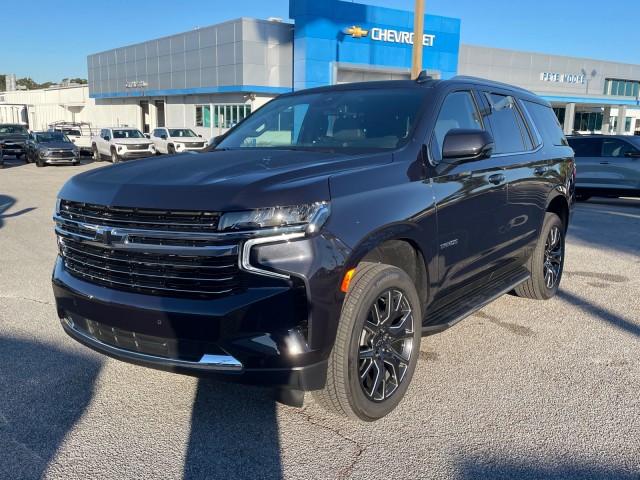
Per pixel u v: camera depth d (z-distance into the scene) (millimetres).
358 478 2863
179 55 36250
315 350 2893
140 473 2891
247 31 30719
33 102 59969
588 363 4277
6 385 3857
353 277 3137
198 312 2838
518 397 3717
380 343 3330
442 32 34250
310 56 30328
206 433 3271
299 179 2982
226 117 34625
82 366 4168
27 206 12594
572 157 6117
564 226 6094
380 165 3424
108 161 30672
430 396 3725
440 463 2986
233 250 2787
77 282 3336
